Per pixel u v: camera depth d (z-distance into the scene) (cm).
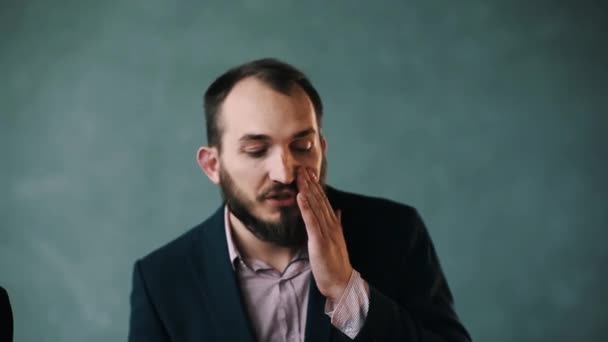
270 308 152
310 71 410
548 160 406
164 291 155
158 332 153
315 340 146
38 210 398
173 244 162
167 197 401
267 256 153
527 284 404
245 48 409
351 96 409
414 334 142
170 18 407
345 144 409
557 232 404
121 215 399
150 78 405
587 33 407
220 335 150
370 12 410
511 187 406
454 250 405
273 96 136
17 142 400
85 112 402
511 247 405
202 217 401
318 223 139
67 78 403
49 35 404
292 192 139
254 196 139
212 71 407
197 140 404
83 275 397
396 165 407
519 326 402
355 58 409
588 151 405
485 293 404
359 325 141
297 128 136
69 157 401
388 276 155
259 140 136
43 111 402
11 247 396
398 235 159
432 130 407
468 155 407
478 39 409
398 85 409
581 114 406
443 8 409
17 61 402
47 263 396
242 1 409
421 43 409
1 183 398
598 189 404
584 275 402
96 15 405
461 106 408
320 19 410
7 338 128
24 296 394
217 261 154
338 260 140
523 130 407
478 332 403
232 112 139
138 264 160
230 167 141
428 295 156
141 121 404
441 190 406
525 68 408
